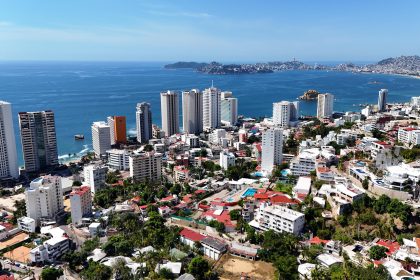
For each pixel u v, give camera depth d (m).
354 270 173.25
